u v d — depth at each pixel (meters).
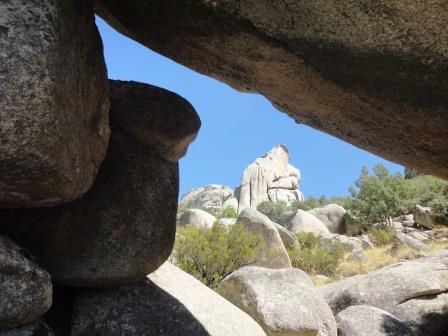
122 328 3.07
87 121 2.32
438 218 16.70
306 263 12.98
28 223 2.74
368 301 7.13
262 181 45.84
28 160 1.81
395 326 5.96
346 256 15.07
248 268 6.01
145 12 2.73
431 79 2.46
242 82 3.12
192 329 3.25
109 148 3.17
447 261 8.16
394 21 2.29
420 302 6.95
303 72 2.70
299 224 20.19
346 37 2.41
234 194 47.75
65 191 2.13
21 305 2.18
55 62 1.88
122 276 3.07
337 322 6.10
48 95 1.82
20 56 1.77
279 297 5.51
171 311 3.32
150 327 3.14
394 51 2.39
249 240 9.35
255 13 2.46
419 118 2.71
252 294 5.55
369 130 3.05
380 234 16.30
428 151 3.03
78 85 2.18
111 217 3.06
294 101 3.10
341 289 7.68
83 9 2.34
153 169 3.30
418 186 21.05
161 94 3.29
